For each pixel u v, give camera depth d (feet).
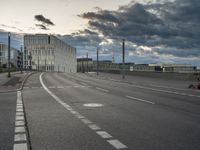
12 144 20.48
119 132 24.43
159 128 26.18
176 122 29.30
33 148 19.33
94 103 47.09
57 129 25.84
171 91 73.41
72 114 35.04
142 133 24.02
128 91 73.41
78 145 20.06
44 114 35.12
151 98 55.47
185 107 41.78
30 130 25.46
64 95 62.23
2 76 156.56
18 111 37.96
